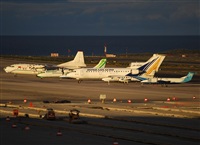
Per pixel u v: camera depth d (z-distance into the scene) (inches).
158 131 4308.6
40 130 4357.8
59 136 4092.0
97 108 5900.6
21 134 4175.7
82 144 3789.4
